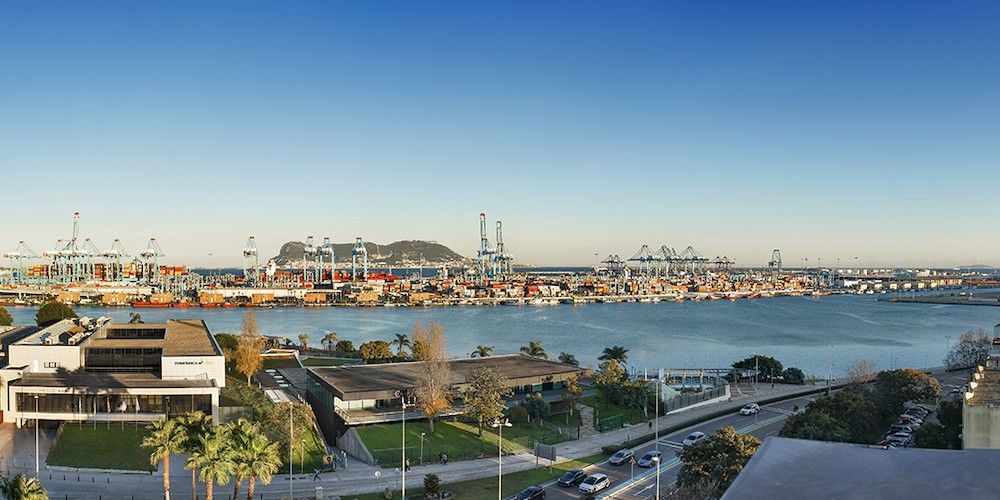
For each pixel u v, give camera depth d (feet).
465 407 431.43
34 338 492.13
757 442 273.13
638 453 370.53
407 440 379.76
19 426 401.29
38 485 212.23
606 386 502.79
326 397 443.73
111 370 463.42
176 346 480.64
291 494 283.18
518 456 363.97
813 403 397.19
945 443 318.65
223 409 414.41
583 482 303.48
